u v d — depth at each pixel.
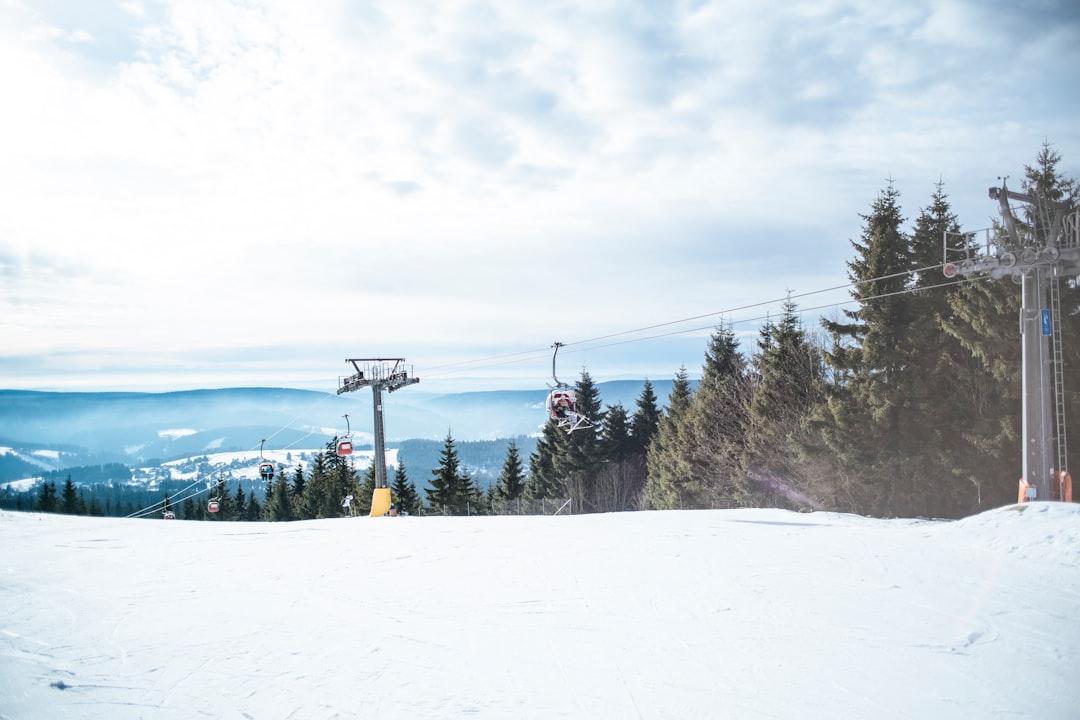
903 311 28.08
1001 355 24.19
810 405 37.12
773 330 41.00
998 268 17.12
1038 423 16.47
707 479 44.84
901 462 27.06
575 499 61.41
